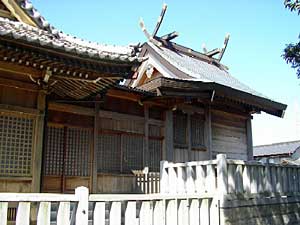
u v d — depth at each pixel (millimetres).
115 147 9773
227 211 6965
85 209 4344
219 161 7188
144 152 10430
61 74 6609
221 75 16156
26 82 6906
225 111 13320
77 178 8859
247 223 7363
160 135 11039
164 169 8359
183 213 5840
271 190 8266
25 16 7207
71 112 9055
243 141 14070
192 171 7738
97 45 7676
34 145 6875
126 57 6566
